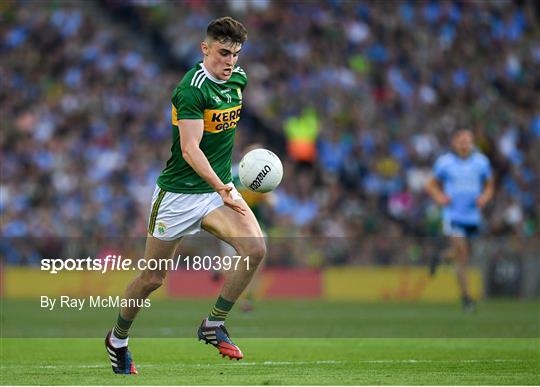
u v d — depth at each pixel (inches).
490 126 4158.5
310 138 3794.3
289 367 1240.8
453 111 4202.8
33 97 3796.8
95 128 3678.6
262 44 4178.2
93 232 3361.2
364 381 1083.9
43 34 4010.8
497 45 4601.4
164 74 4111.7
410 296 3208.7
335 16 4375.0
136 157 3612.2
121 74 3909.9
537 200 3873.0
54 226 3361.2
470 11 4638.3
